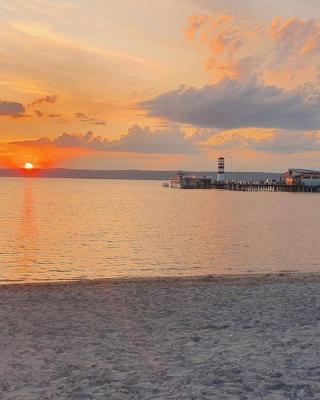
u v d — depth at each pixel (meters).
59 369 6.99
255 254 30.50
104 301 12.41
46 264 26.34
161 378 6.49
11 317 10.59
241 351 7.76
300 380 6.32
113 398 5.80
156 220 57.56
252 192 168.50
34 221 53.72
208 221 56.78
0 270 24.34
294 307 11.46
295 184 161.12
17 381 6.48
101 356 7.64
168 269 25.00
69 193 142.25
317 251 31.88
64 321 10.21
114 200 107.19
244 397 5.72
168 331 9.29
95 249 32.53
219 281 15.88
